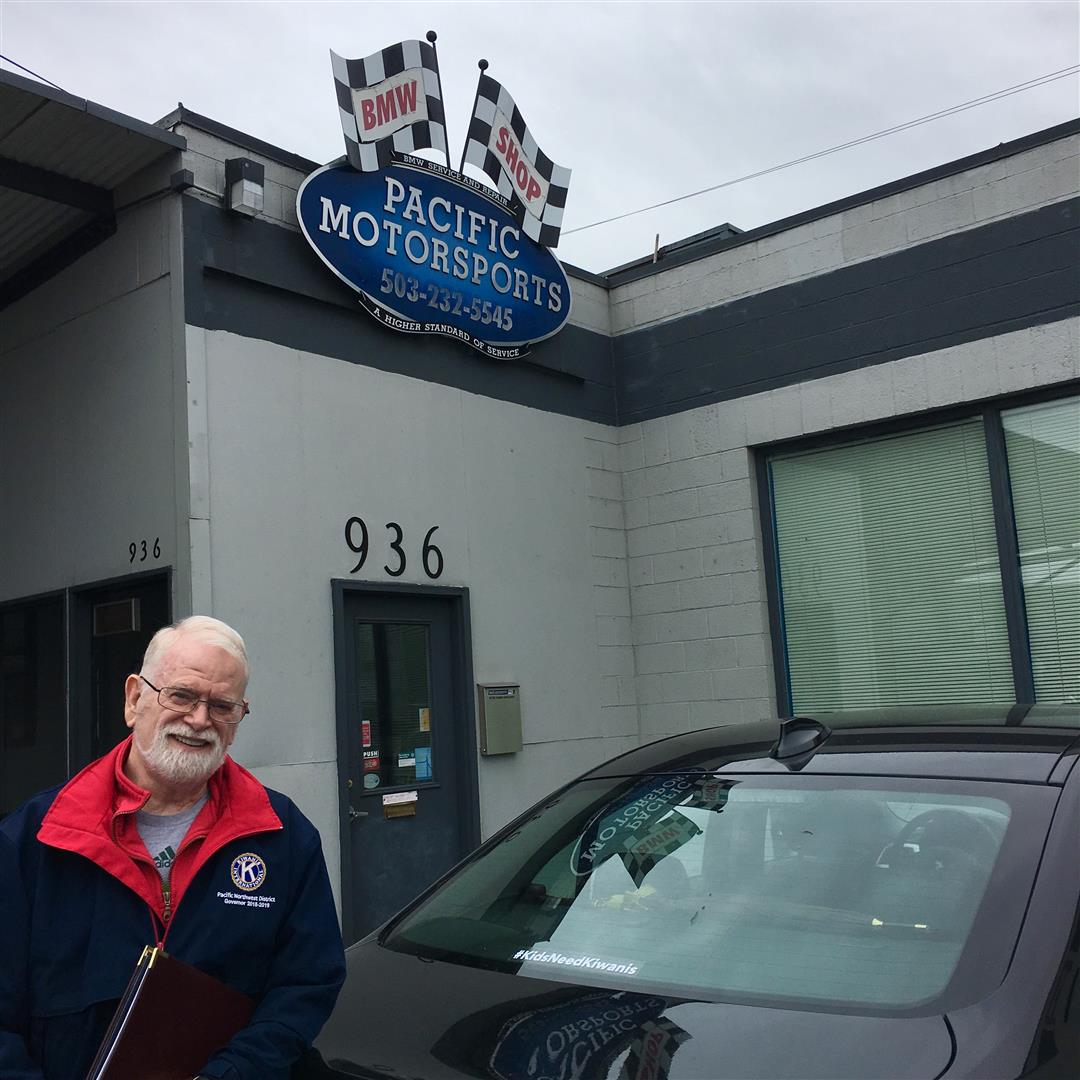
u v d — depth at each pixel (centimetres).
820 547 754
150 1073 183
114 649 592
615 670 790
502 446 729
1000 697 679
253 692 561
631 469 822
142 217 586
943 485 707
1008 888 199
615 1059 182
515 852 270
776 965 204
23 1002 190
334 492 617
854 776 240
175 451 555
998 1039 172
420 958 236
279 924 208
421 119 677
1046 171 664
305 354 614
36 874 194
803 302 753
